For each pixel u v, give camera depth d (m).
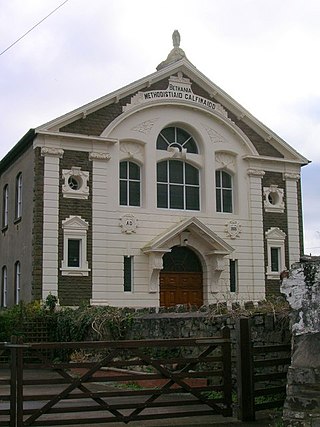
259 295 30.59
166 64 31.05
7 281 30.92
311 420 9.77
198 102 30.80
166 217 29.39
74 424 11.29
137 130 29.41
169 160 30.31
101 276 27.56
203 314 15.78
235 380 13.46
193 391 12.26
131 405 11.73
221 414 12.45
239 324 12.50
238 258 30.64
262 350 12.57
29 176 28.23
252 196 31.48
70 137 27.70
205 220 30.16
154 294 28.33
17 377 11.02
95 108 28.44
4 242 32.00
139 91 29.62
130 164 29.48
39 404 14.39
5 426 11.01
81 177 27.88
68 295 26.83
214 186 30.69
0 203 33.41
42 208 27.02
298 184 32.84
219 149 31.11
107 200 28.25
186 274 29.66
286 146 32.41
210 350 12.55
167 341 12.02
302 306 10.38
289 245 32.00
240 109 31.53
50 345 11.27
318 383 9.84
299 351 10.24
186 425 11.76
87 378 11.41
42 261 26.64
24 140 28.28
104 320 20.44
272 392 12.77
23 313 25.14
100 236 27.83
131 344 11.76
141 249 28.53
